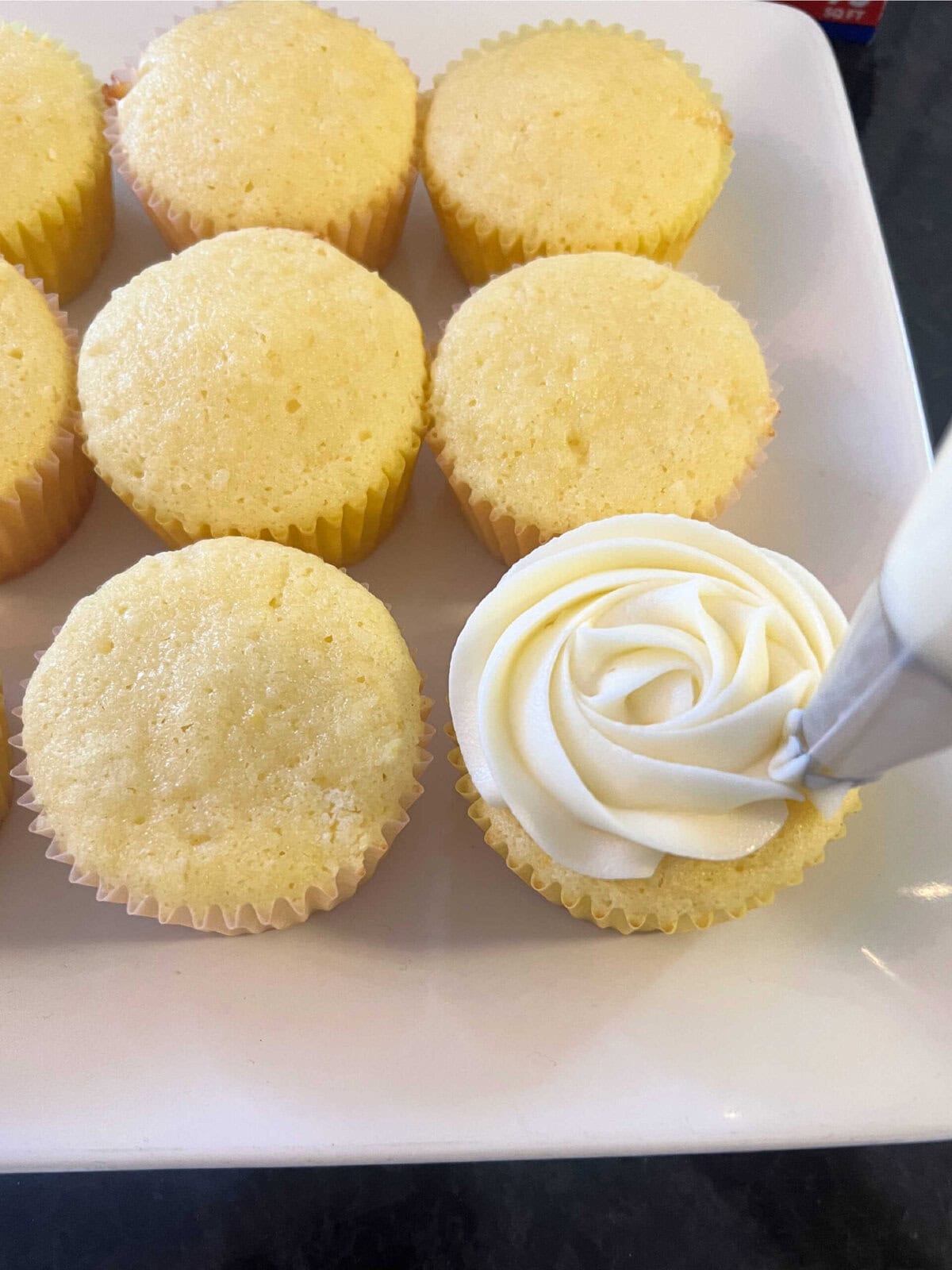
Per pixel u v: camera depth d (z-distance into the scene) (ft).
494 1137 0.49
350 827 0.52
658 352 0.62
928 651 0.31
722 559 0.55
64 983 0.53
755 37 0.80
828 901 0.56
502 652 0.53
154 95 0.70
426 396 0.65
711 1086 0.50
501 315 0.63
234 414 0.59
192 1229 0.58
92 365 0.61
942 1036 0.52
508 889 0.57
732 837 0.50
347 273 0.64
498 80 0.72
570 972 0.54
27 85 0.70
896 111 0.94
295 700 0.53
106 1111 0.49
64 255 0.71
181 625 0.55
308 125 0.69
